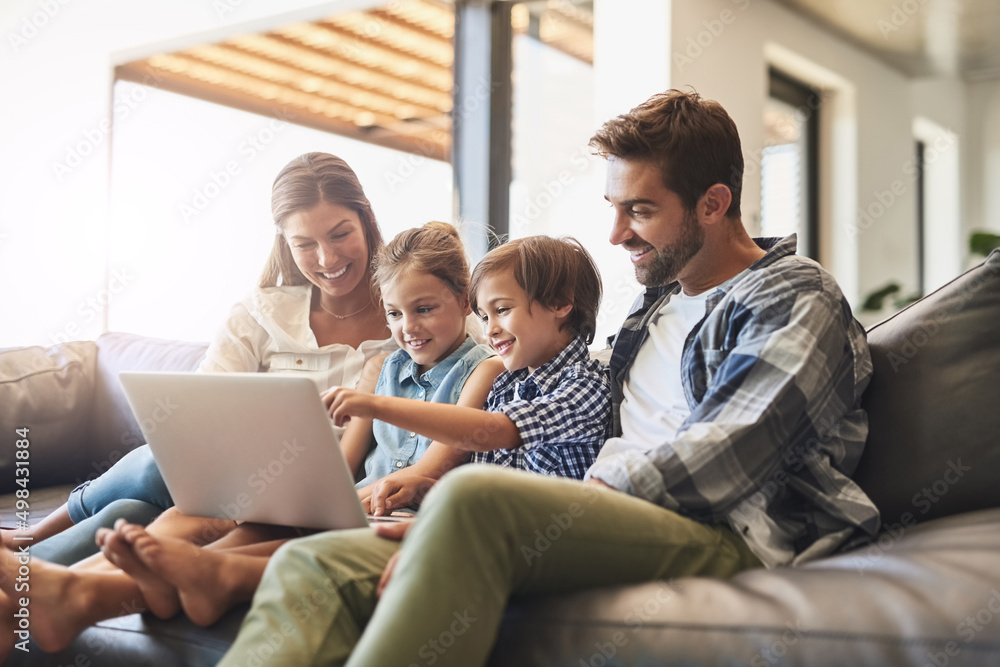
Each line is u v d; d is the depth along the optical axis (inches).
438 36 164.1
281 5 148.6
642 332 55.7
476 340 66.8
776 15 148.3
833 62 166.6
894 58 185.2
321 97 196.4
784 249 49.8
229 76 182.7
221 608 42.3
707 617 34.0
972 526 41.1
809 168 174.1
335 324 74.4
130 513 56.7
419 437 62.4
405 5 148.6
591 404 54.3
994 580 32.7
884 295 159.8
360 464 65.9
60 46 161.6
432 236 62.8
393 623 33.1
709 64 128.9
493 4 138.8
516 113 139.2
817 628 32.0
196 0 156.0
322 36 163.9
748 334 45.5
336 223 70.6
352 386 71.1
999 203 219.8
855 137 173.6
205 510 50.7
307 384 41.7
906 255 196.1
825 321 45.3
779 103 164.6
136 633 43.9
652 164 48.6
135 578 42.0
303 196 70.3
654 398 52.5
